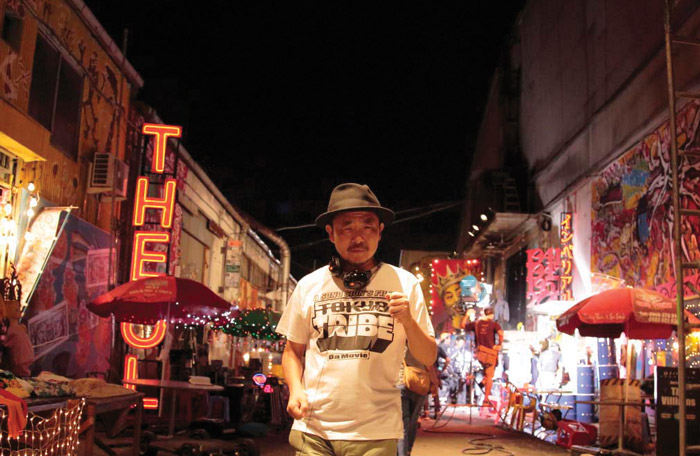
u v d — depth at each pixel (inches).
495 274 1165.7
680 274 193.6
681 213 195.8
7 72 355.6
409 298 120.0
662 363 457.7
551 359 542.3
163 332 462.9
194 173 761.6
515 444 390.6
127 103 552.7
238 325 568.4
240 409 463.5
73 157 449.4
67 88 438.3
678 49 464.8
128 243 553.9
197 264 827.4
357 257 120.4
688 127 447.8
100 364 492.7
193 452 297.9
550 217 805.9
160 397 401.7
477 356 565.3
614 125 594.6
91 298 471.5
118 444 321.7
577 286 678.5
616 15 600.7
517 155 1012.5
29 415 193.6
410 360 207.8
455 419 554.9
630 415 350.3
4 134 336.5
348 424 111.4
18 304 304.3
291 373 119.6
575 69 730.8
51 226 381.7
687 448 191.3
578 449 353.1
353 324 116.0
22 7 371.9
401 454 239.8
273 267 1503.4
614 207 582.6
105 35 486.3
